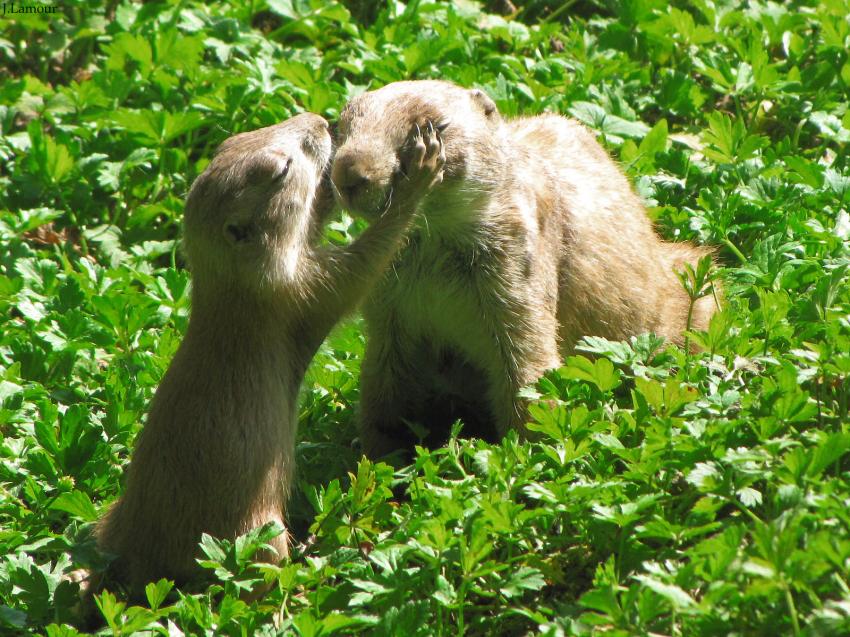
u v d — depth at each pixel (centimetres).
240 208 957
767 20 1619
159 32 1570
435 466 954
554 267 1121
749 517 846
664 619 756
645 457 870
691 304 1075
